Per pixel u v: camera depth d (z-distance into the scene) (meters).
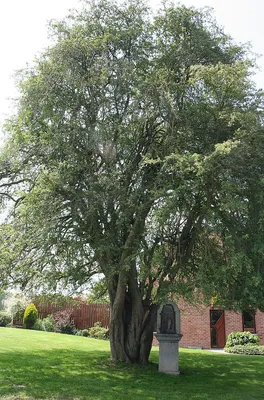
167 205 9.50
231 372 13.99
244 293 10.02
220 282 10.30
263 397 10.49
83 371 12.28
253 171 10.32
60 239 10.85
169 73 11.65
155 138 12.32
